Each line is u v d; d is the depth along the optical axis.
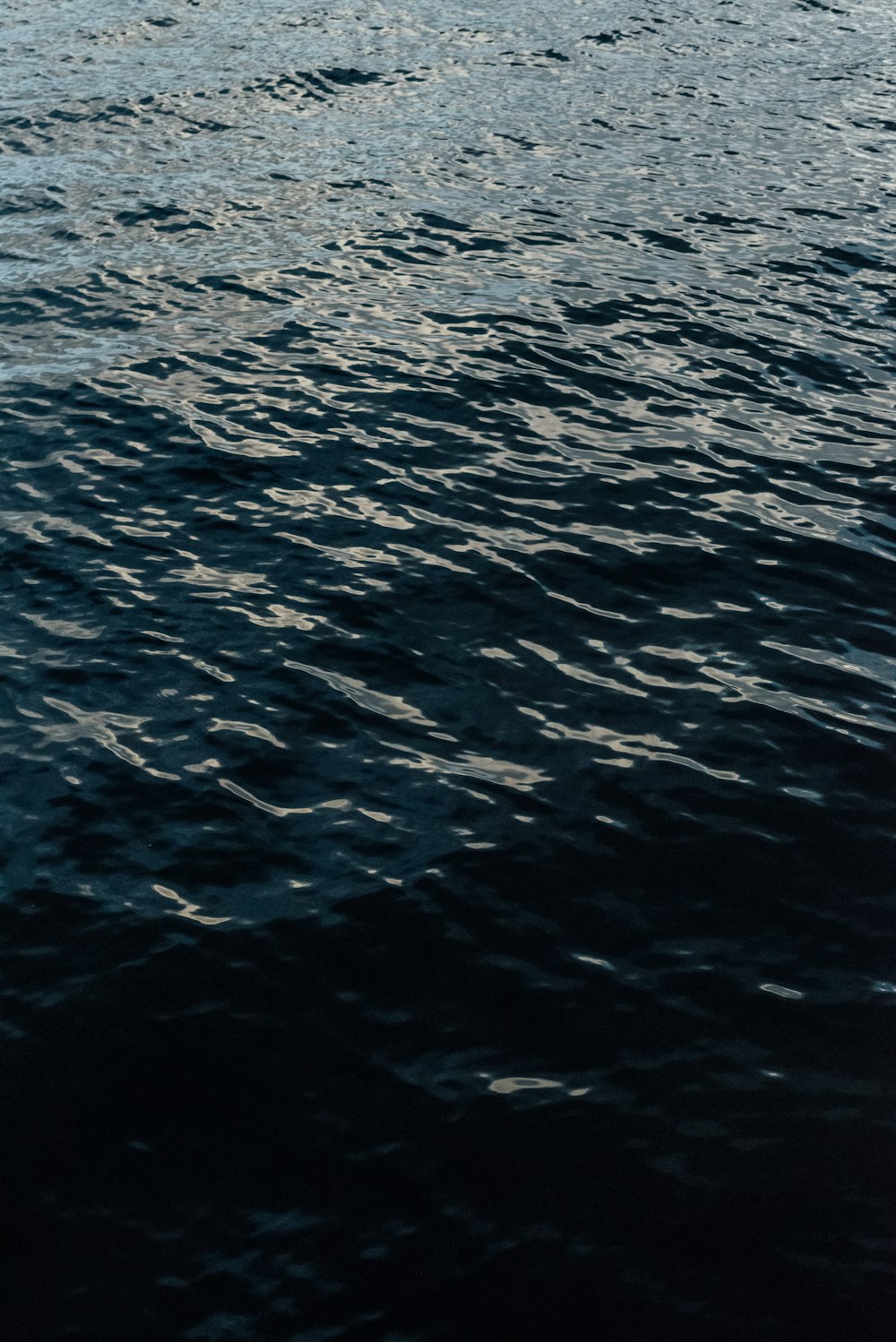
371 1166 4.67
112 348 11.95
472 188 16.06
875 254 13.92
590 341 11.91
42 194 16.25
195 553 8.77
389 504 9.30
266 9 25.67
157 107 19.58
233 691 7.37
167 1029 5.24
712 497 9.41
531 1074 5.03
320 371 11.34
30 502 9.42
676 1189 4.57
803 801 6.52
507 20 24.69
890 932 5.72
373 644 7.77
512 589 8.30
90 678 7.51
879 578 8.48
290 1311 4.20
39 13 25.95
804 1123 4.82
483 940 5.66
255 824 6.34
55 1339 4.12
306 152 17.56
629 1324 4.14
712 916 5.80
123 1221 4.50
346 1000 5.37
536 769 6.73
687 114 19.02
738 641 7.83
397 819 6.38
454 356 11.59
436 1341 4.10
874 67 21.33
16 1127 4.84
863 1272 4.28
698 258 13.87
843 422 10.59
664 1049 5.14
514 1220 4.47
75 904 5.87
